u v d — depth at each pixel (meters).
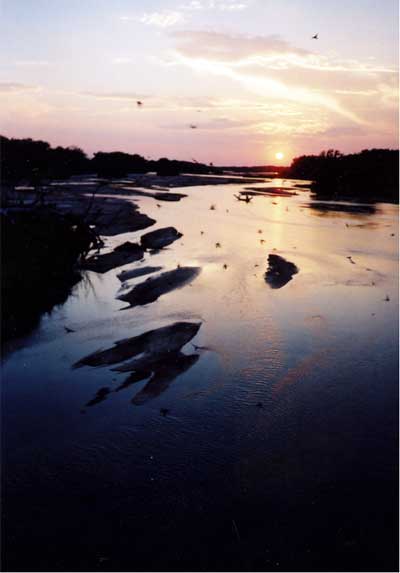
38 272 26.39
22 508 10.77
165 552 9.76
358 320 21.36
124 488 11.37
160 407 14.46
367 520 10.48
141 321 21.03
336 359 17.62
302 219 52.12
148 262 31.16
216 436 13.21
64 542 9.96
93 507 10.84
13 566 9.42
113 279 27.73
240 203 66.81
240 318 21.30
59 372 16.56
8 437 13.12
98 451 12.59
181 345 18.23
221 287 25.55
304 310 22.41
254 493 11.22
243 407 14.53
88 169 111.88
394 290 25.80
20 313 21.69
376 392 15.48
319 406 14.66
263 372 16.52
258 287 25.66
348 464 12.18
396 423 13.89
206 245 36.72
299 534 10.13
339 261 31.81
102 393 15.21
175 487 11.41
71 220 36.66
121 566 9.47
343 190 84.62
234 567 9.44
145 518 10.55
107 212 48.22
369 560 9.55
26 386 15.69
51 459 12.27
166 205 62.69
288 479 11.66
